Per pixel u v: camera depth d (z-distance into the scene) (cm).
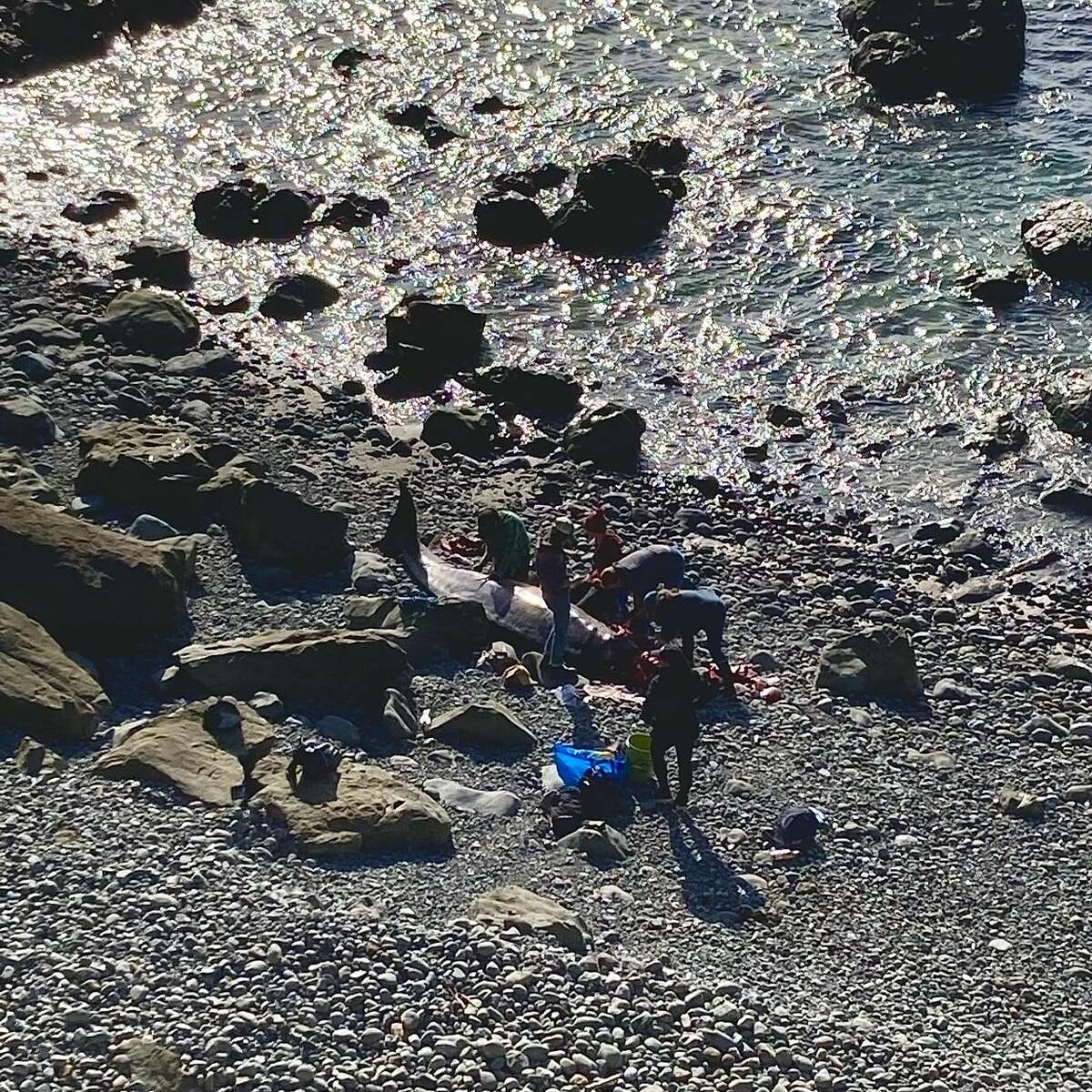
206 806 2086
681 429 3709
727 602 3000
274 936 1792
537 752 2395
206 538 2848
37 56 5353
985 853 2348
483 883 2058
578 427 3566
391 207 4588
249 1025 1655
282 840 2048
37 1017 1628
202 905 1842
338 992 1733
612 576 2700
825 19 5700
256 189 4531
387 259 4347
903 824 2384
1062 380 3856
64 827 1975
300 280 4125
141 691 2388
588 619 2692
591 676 2648
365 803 2108
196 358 3722
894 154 4872
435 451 3497
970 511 3466
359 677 2423
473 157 4853
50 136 4922
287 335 3994
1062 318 4088
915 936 2142
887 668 2738
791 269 4306
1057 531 3400
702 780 2411
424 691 2516
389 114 5062
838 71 5338
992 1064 1886
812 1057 1806
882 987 2023
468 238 4444
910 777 2509
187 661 2386
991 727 2692
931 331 4050
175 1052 1602
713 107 5125
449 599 2712
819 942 2097
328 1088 1598
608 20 5697
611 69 5369
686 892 2155
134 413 3400
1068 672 2895
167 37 5544
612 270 4303
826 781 2464
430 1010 1728
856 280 4253
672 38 5578
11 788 2055
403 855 2089
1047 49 5541
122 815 2028
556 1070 1684
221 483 2919
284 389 3681
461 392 3788
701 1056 1758
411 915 1919
